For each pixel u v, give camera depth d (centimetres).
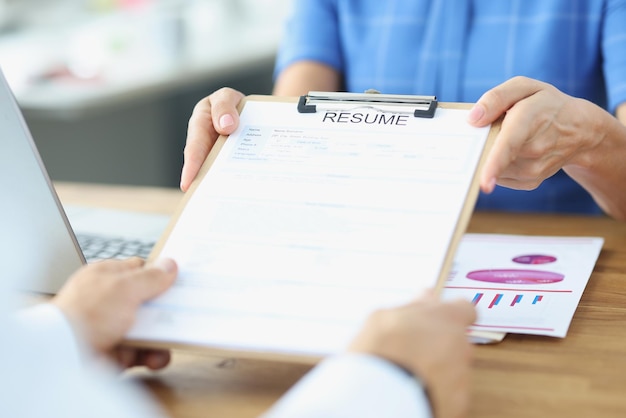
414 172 73
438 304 59
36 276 81
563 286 86
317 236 70
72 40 280
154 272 67
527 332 75
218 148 81
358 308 63
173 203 126
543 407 64
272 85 294
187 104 295
